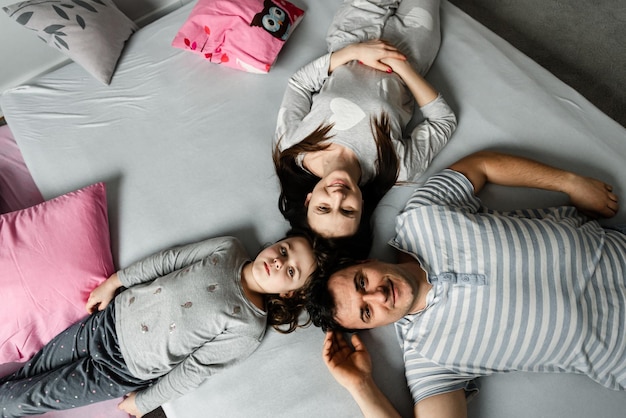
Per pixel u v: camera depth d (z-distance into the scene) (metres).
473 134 1.60
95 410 1.46
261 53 1.78
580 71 2.05
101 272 1.49
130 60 1.94
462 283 1.23
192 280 1.38
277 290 1.37
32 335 1.44
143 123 1.79
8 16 1.84
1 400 1.39
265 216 1.57
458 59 1.76
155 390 1.34
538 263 1.20
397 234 1.40
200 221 1.58
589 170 1.47
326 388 1.31
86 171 1.71
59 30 1.81
